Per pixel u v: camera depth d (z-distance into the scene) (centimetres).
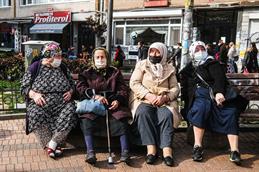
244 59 1571
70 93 494
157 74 503
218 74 499
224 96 489
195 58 522
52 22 2780
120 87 504
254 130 638
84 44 2645
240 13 1848
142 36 2177
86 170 446
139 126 480
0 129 612
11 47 3203
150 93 496
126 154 466
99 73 506
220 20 1944
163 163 472
